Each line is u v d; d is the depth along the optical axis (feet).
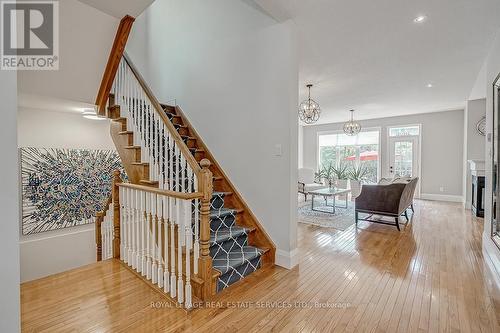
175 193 6.66
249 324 5.99
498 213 9.08
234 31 10.89
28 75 9.37
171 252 6.93
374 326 5.90
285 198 9.16
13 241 3.30
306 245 11.43
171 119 13.14
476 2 7.85
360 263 9.45
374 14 8.59
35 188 13.17
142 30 17.04
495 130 9.43
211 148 12.01
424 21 8.94
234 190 10.76
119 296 7.09
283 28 9.09
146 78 16.63
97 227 12.16
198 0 12.75
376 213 14.15
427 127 24.56
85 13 8.53
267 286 7.77
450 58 11.96
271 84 9.49
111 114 11.73
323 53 11.59
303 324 5.99
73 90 10.67
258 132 9.96
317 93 17.75
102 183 15.61
